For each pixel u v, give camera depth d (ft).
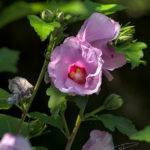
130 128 4.08
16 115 8.51
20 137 3.30
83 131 8.34
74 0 3.40
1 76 8.95
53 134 7.96
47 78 3.94
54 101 3.87
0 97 4.22
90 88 3.83
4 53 3.51
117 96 4.17
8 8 3.39
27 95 4.09
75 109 8.79
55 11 3.96
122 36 3.98
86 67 3.85
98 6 4.09
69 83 3.84
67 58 3.83
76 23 8.91
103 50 3.93
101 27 3.87
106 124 4.07
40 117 4.22
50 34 4.07
